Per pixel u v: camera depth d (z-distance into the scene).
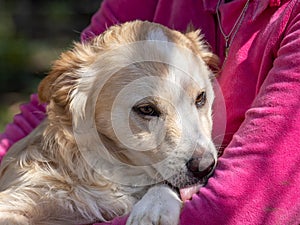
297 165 2.77
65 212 3.47
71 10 12.06
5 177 3.68
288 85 2.83
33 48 11.20
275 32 3.05
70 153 3.47
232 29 3.39
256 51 3.18
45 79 3.54
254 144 2.82
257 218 2.78
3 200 3.44
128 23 3.64
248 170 2.80
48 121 3.57
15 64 10.67
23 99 9.77
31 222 3.43
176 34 3.54
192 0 3.77
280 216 2.78
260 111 2.86
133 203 3.51
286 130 2.79
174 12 3.81
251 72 3.20
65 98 3.46
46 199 3.44
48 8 12.02
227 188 2.81
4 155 3.95
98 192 3.48
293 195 2.77
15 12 11.91
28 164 3.57
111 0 4.23
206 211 2.82
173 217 3.00
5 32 11.47
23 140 3.80
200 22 3.72
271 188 2.78
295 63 2.83
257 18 3.23
